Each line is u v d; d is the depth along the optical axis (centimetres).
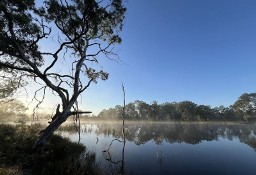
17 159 1456
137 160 1941
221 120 12938
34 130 2534
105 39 2544
